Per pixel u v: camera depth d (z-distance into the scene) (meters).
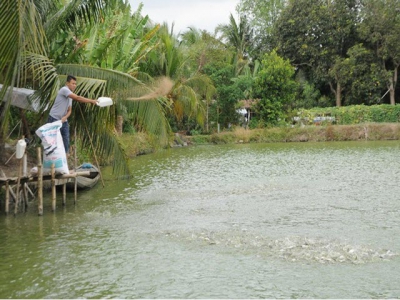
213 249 9.98
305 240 10.42
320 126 44.78
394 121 48.06
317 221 12.39
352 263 9.02
